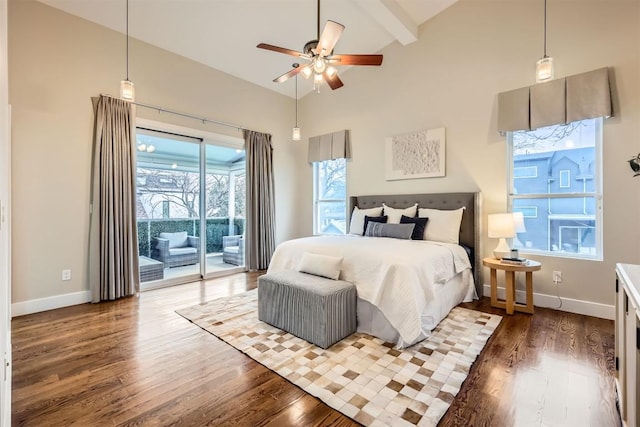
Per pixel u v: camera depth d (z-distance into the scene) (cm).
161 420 150
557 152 313
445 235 347
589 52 283
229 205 482
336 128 513
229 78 467
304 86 534
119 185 346
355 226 427
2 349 117
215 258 466
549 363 201
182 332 254
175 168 418
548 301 310
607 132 277
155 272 400
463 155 369
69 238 321
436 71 391
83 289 331
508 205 341
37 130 300
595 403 161
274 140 535
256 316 290
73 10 316
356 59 261
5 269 136
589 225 296
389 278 235
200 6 334
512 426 145
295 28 384
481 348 222
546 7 307
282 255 321
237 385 179
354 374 189
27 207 295
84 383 181
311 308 231
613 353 213
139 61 370
